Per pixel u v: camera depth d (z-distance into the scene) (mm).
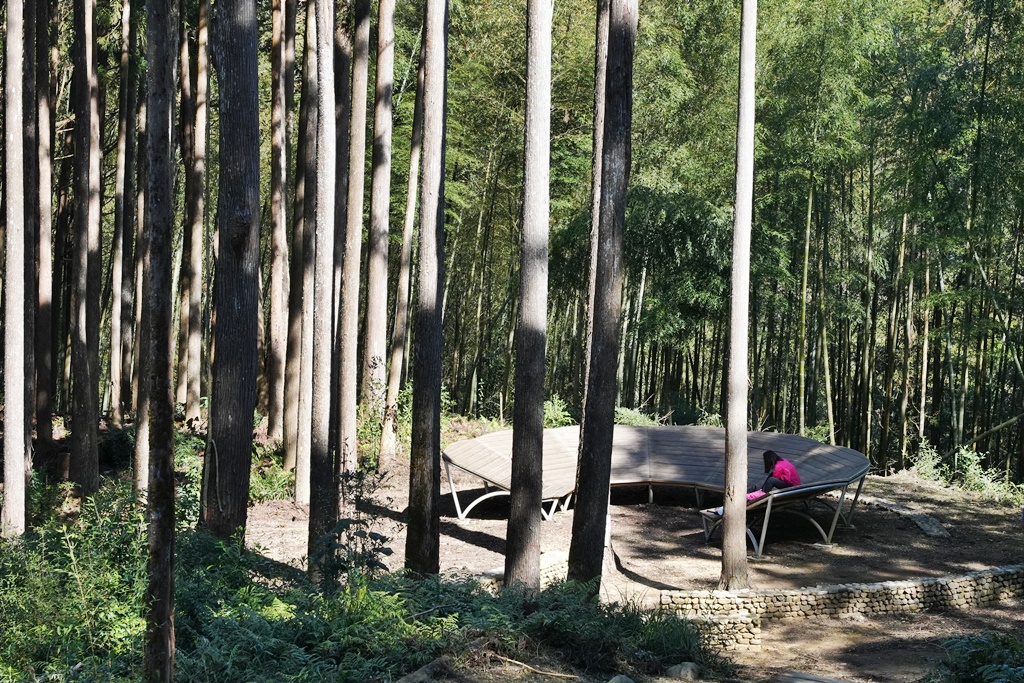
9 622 5207
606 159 7355
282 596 6266
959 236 15055
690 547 11453
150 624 4008
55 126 15438
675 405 19625
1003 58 14992
